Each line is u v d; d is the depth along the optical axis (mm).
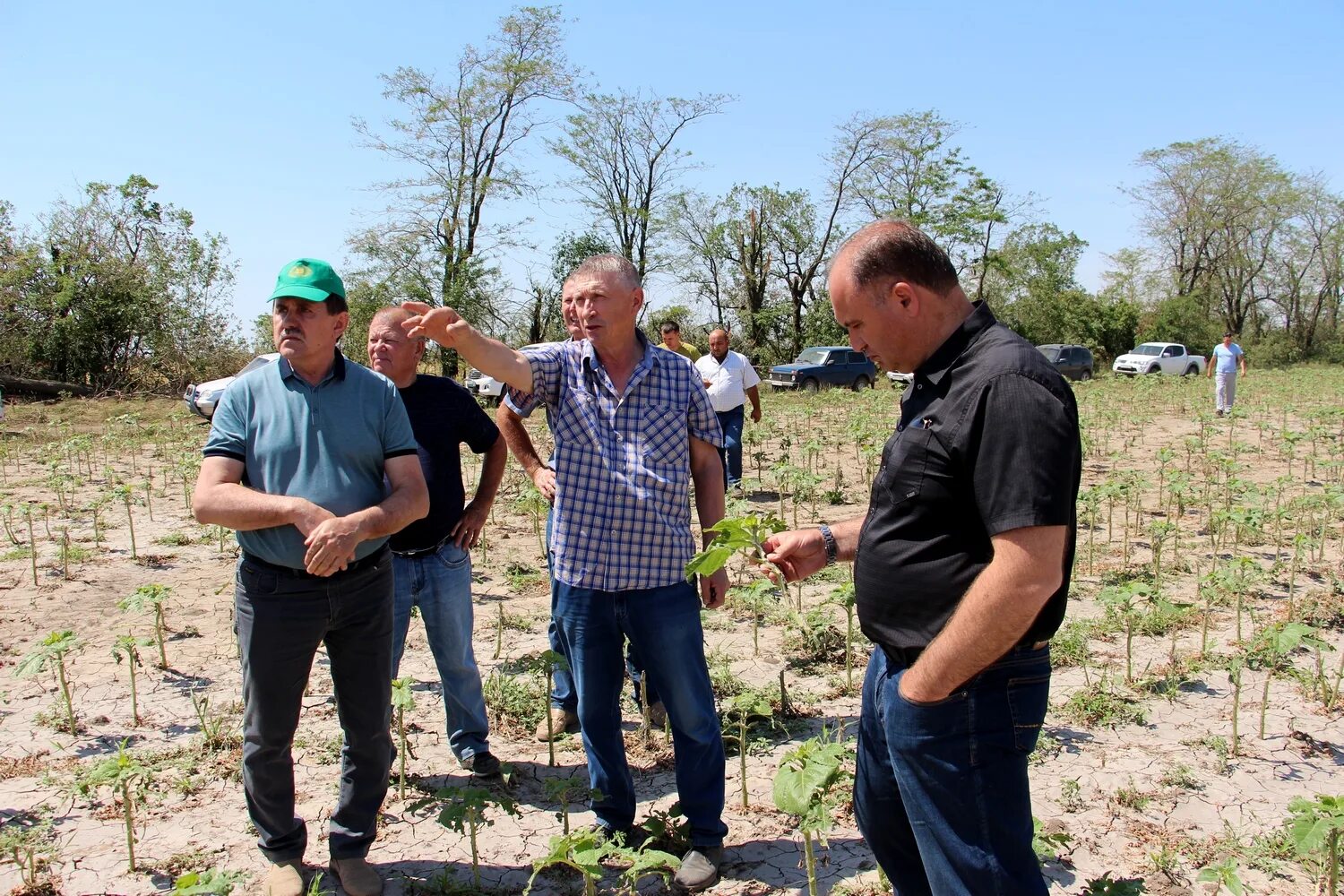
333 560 2885
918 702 2227
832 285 2396
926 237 2311
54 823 3795
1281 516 8102
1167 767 4152
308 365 3117
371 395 3195
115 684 5250
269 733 3160
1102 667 5320
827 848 3574
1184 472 11109
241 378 3160
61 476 11086
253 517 2896
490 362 3254
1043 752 4316
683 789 3422
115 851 3588
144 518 9875
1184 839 3578
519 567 7652
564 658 4188
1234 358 18406
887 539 2348
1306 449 14258
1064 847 3535
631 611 3377
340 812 3330
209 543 8656
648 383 3414
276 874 3264
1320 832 2920
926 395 2307
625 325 3344
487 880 3416
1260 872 3369
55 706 4883
